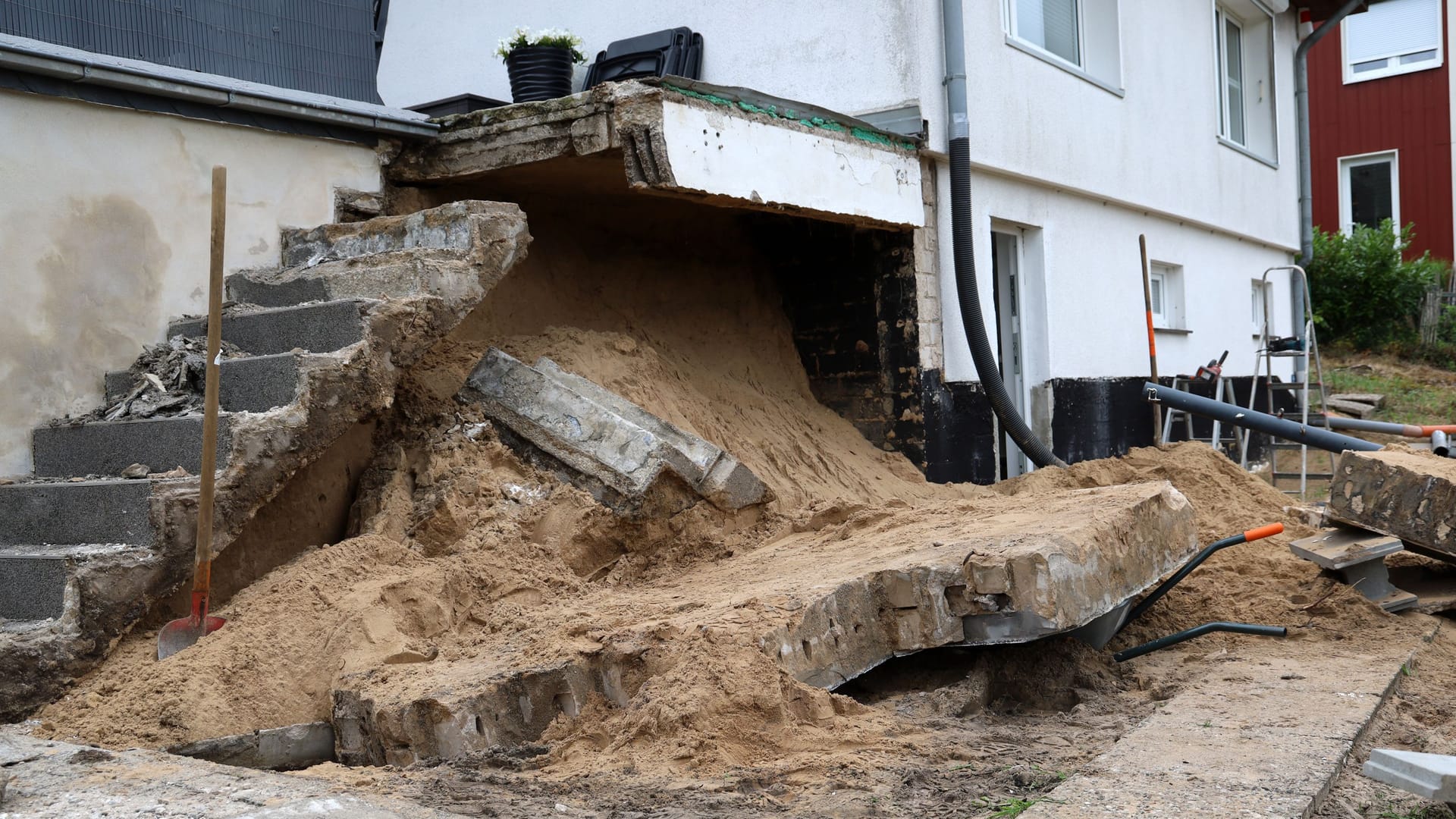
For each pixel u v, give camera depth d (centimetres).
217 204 491
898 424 899
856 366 921
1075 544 504
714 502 624
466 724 419
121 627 500
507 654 471
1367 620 622
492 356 663
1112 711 489
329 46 807
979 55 931
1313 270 1962
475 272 622
